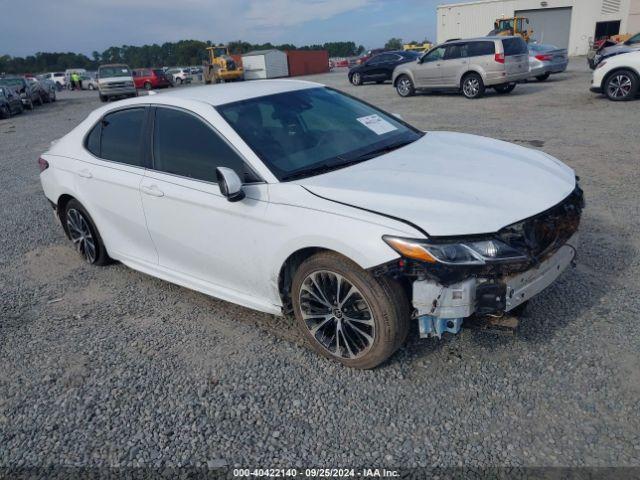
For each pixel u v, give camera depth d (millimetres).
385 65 23109
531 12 38188
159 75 40281
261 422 2904
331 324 3303
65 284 4844
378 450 2652
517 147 3980
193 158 3742
